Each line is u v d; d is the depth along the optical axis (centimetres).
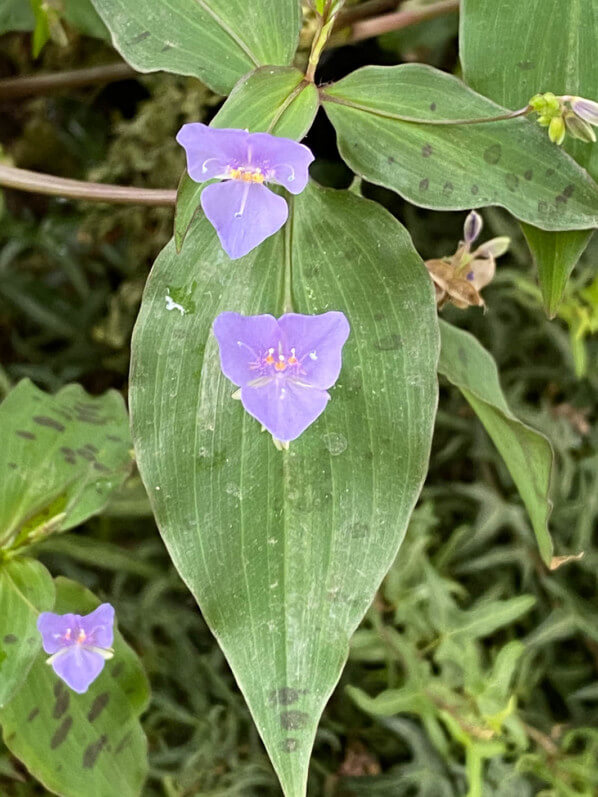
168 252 14
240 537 13
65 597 20
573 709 24
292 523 14
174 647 24
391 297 14
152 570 24
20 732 18
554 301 15
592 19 14
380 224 14
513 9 14
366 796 22
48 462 20
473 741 21
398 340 14
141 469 13
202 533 13
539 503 16
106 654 17
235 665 13
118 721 19
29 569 19
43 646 18
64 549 23
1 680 17
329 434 14
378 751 24
